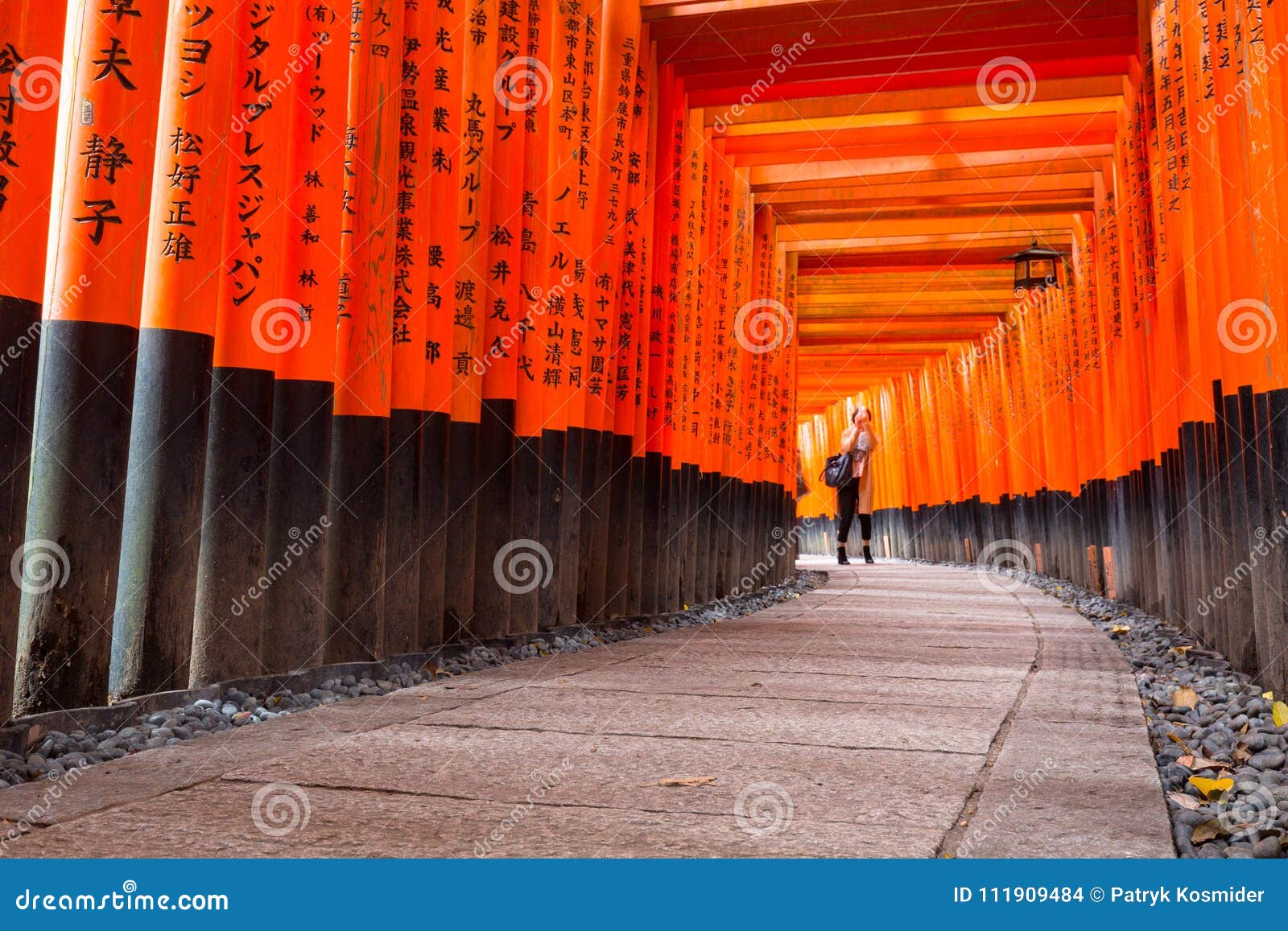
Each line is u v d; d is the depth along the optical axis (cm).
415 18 443
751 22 686
